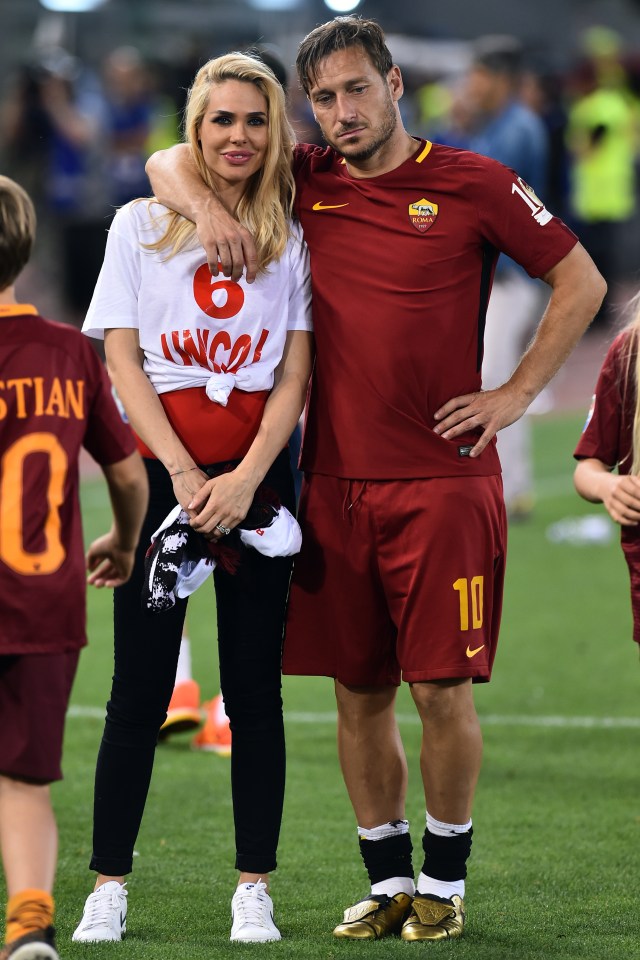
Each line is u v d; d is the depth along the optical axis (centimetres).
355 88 1335
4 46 6688
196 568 1337
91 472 4469
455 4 8444
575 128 6100
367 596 1393
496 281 3353
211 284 1359
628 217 7188
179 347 1364
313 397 1413
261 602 1377
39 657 1127
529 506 3859
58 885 1512
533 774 1947
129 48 6831
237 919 1355
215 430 1374
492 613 1403
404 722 2211
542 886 1510
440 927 1352
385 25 7788
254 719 1385
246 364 1375
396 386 1358
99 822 1367
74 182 5641
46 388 1148
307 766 1986
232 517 1327
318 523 1399
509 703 2309
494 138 3459
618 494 1384
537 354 1391
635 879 1531
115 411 1209
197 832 1706
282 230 1370
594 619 2850
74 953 1288
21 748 1113
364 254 1367
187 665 2056
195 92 1378
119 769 1362
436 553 1345
